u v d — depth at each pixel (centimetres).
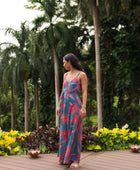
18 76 1242
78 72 273
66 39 1163
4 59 1252
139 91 1172
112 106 1238
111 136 397
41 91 1591
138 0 1114
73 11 1188
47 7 1125
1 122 1725
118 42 1155
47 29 1158
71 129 268
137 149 352
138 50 1132
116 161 302
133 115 1191
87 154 347
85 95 266
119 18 1177
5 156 330
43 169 265
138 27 1142
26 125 1352
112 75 1219
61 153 277
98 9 1042
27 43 1267
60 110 286
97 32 1015
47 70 1355
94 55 1444
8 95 1841
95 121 1692
